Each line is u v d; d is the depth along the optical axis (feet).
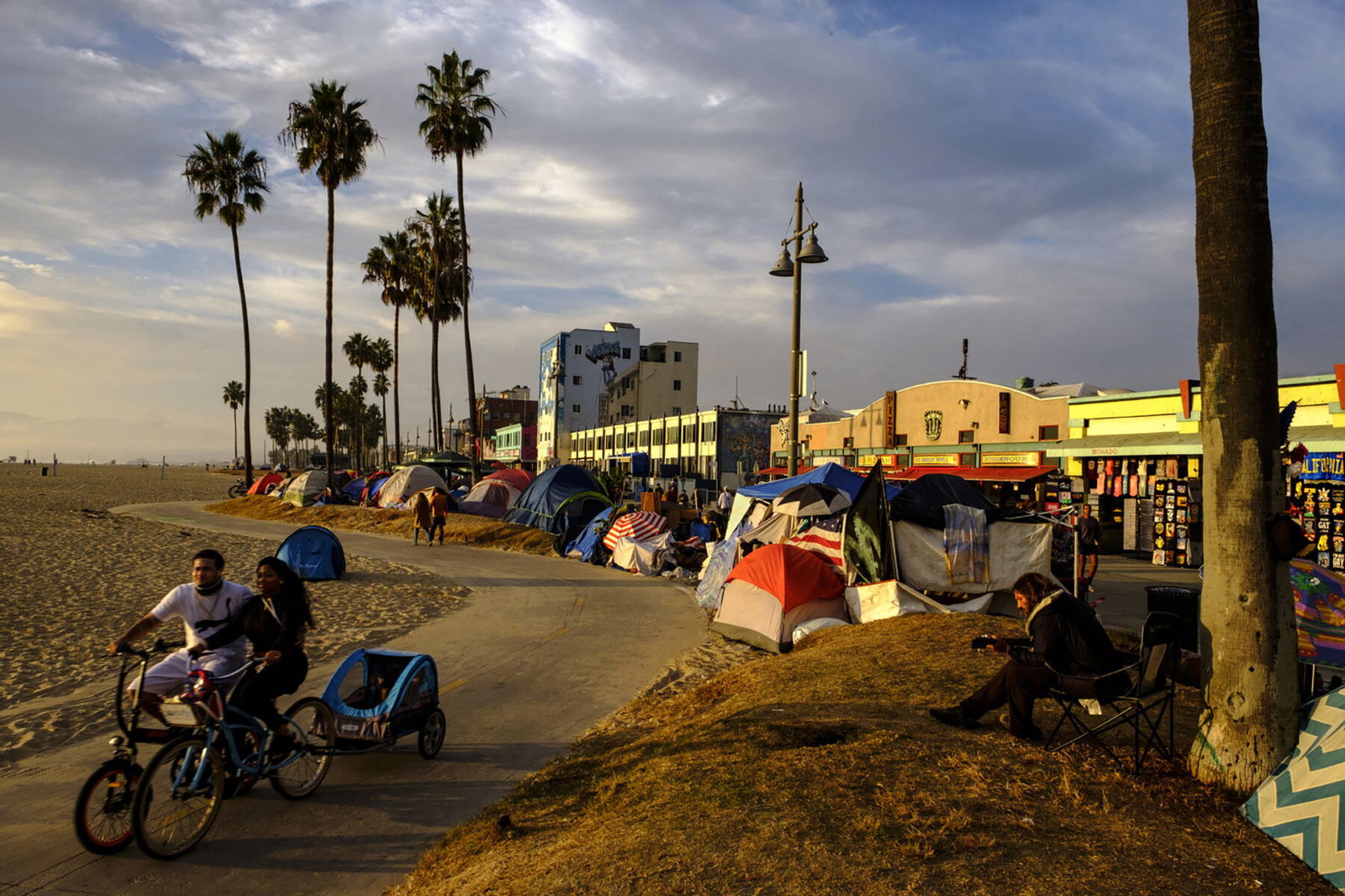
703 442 197.67
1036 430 93.20
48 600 49.98
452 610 50.60
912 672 27.81
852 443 127.85
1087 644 19.06
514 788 21.54
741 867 13.64
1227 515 16.39
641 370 299.17
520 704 29.96
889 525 42.11
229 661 19.53
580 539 81.92
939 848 14.12
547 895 13.23
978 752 18.99
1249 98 16.22
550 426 323.37
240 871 16.83
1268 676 15.97
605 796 18.79
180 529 104.12
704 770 18.71
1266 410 16.15
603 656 38.50
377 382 319.68
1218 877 13.20
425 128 126.52
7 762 23.26
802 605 40.91
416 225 170.19
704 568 56.85
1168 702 18.17
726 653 39.24
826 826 15.01
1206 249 16.53
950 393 107.04
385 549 85.71
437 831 18.88
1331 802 13.58
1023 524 43.39
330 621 46.01
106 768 17.49
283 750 20.04
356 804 20.39
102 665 34.68
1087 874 13.23
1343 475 60.95
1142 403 80.23
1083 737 18.75
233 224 157.89
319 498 134.82
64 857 17.11
